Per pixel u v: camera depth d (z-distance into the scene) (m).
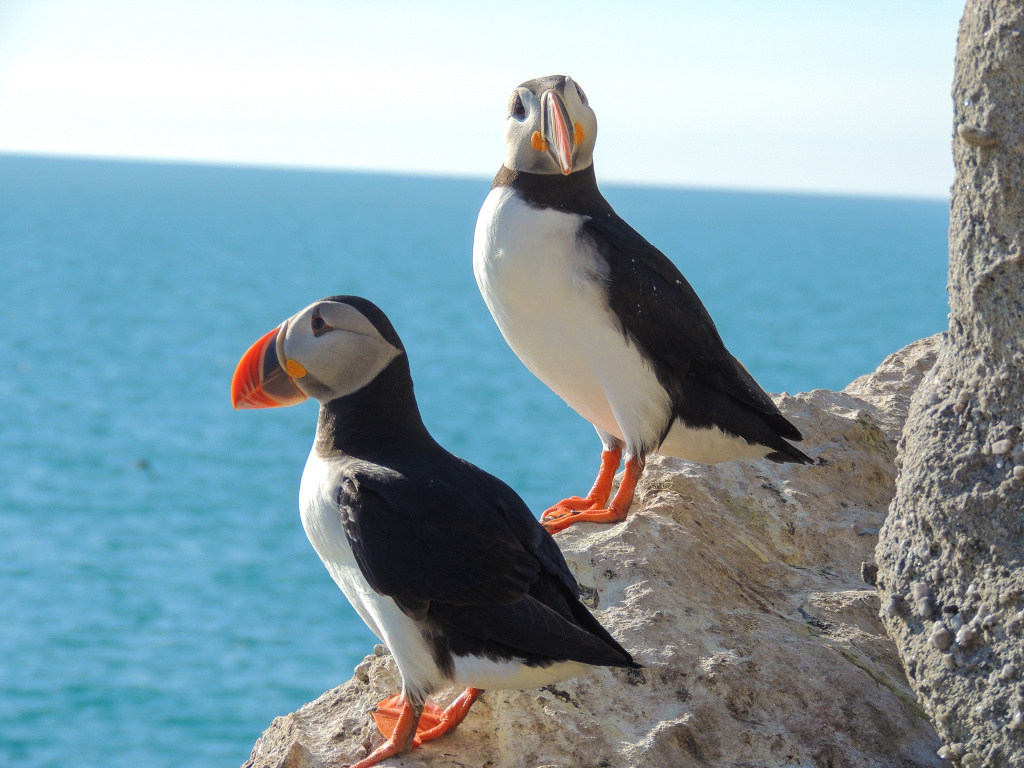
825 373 63.31
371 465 5.02
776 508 7.04
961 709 4.57
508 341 6.72
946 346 5.09
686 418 6.62
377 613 4.91
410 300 101.62
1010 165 4.53
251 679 22.38
